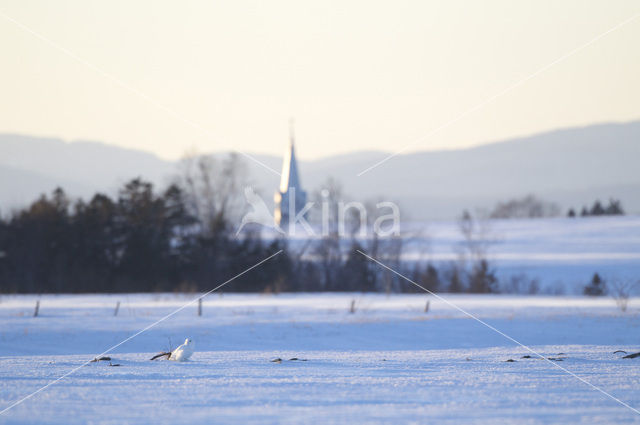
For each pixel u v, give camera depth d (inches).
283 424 1724.9
